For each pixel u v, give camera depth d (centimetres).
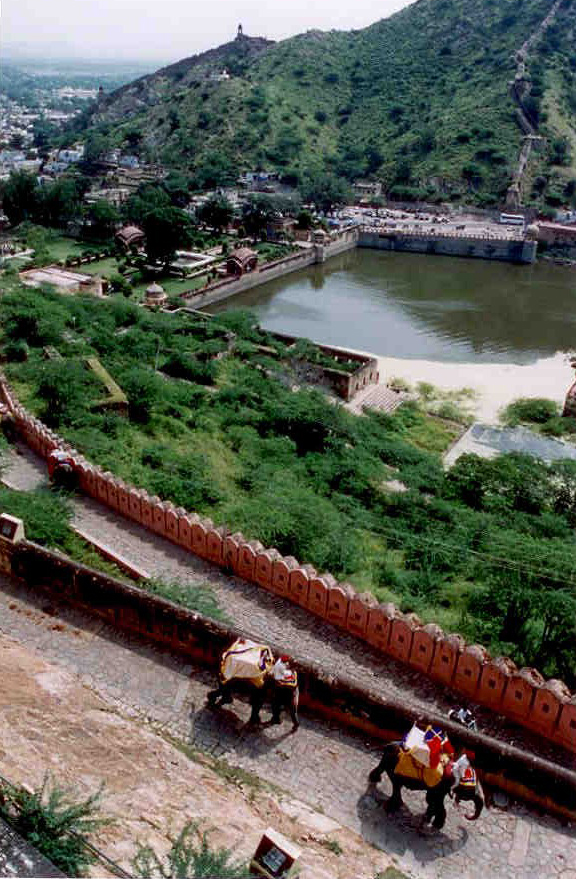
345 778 1642
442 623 2559
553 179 16588
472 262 13488
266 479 3900
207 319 8031
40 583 2197
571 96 18988
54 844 1080
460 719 1870
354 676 2122
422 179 17250
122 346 6369
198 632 1933
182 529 2752
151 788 1375
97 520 2962
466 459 4697
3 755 1291
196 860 1113
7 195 13500
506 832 1538
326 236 12988
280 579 2455
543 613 2464
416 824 1537
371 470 4503
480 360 8488
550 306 10825
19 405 3944
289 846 1138
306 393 6184
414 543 3294
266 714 1808
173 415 4856
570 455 5938
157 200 13288
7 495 2764
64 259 11344
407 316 10175
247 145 19350
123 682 1870
